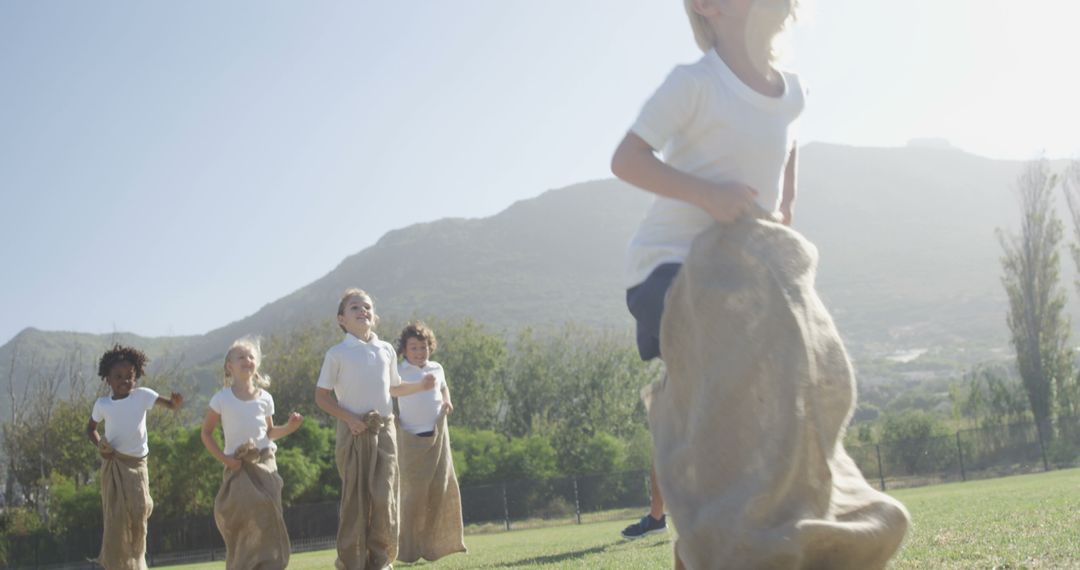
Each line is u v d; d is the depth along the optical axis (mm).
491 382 47000
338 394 6738
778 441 2104
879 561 2076
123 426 8297
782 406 2135
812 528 1976
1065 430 32094
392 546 6684
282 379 42438
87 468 35719
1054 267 39625
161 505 28828
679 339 2379
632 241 2705
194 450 29188
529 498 27969
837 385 2219
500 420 47344
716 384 2221
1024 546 4277
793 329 2191
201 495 29234
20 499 36125
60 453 35719
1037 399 38688
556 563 6293
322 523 25984
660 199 2648
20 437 36281
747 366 2193
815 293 2344
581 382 46750
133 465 8320
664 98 2535
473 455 35719
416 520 8430
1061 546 4133
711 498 2164
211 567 14383
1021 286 39750
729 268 2314
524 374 47188
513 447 36219
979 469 31422
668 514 2299
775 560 1983
